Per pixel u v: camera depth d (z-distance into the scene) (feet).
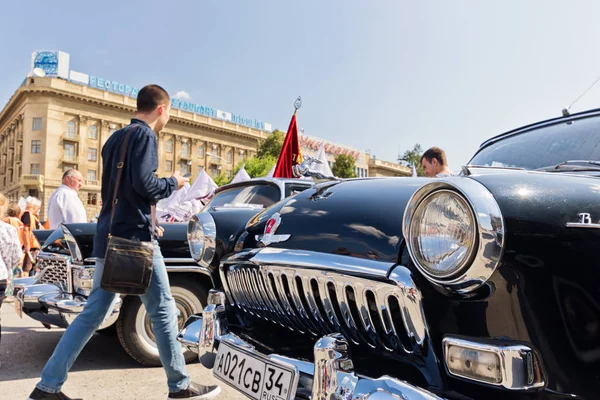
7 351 13.07
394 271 4.57
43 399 7.66
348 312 5.06
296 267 5.59
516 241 3.82
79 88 159.12
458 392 4.18
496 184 4.17
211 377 10.93
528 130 8.89
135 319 11.41
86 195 158.92
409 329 4.47
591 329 3.91
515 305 3.85
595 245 3.99
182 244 11.71
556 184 4.34
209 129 196.85
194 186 24.00
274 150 136.05
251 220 7.67
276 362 5.58
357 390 4.39
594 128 7.57
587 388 3.88
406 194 5.65
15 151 168.04
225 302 7.49
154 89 9.31
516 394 3.84
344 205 6.00
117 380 10.60
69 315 11.18
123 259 7.87
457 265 3.87
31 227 27.43
